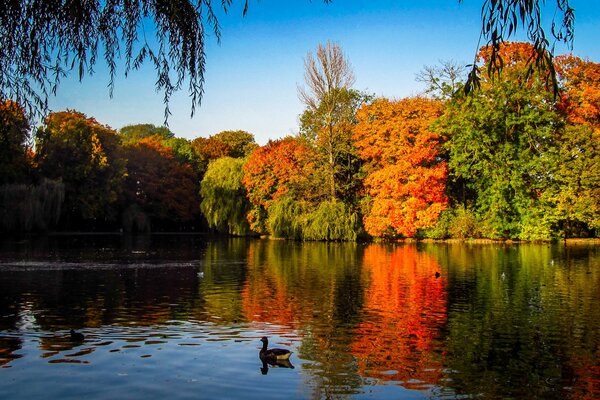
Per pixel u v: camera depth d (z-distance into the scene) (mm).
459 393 11086
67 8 7547
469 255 41375
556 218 53844
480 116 52156
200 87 8453
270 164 67750
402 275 29109
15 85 8211
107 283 26031
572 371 12508
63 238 61875
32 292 23172
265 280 27234
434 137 57469
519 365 12953
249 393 11055
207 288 24547
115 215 80500
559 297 22031
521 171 53812
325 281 26812
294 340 15273
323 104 59938
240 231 73938
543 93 51094
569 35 6777
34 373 12188
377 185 57188
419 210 54938
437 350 14250
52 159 69562
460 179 60938
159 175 90188
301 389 11289
